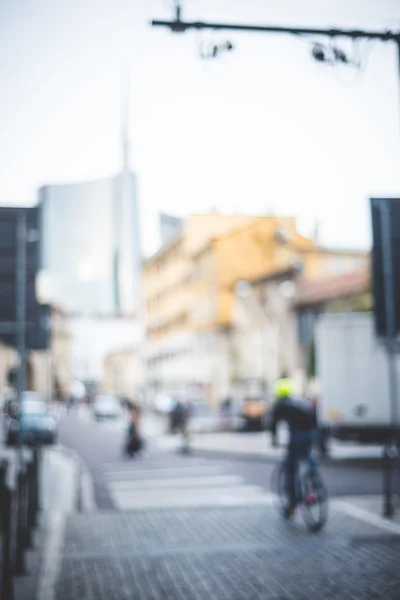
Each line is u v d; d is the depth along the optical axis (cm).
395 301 1214
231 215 6281
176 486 1489
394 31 797
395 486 1427
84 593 647
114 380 11519
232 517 1065
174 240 6750
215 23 762
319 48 787
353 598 619
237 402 3800
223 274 5381
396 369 2342
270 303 4478
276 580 684
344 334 2391
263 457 2055
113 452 2486
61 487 1503
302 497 988
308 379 3572
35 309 1002
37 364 8231
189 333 6106
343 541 866
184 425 2520
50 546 862
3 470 629
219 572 720
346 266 5212
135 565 758
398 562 751
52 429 2855
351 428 2380
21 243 1000
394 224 1203
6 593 607
